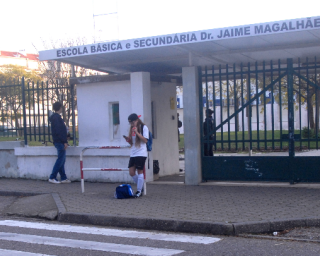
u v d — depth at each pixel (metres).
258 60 10.47
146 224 6.49
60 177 10.91
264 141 9.21
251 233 5.91
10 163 11.59
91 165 10.58
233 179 9.38
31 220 7.45
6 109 11.41
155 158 10.92
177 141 11.98
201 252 5.12
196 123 9.46
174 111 11.84
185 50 9.32
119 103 10.28
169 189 9.15
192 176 9.57
